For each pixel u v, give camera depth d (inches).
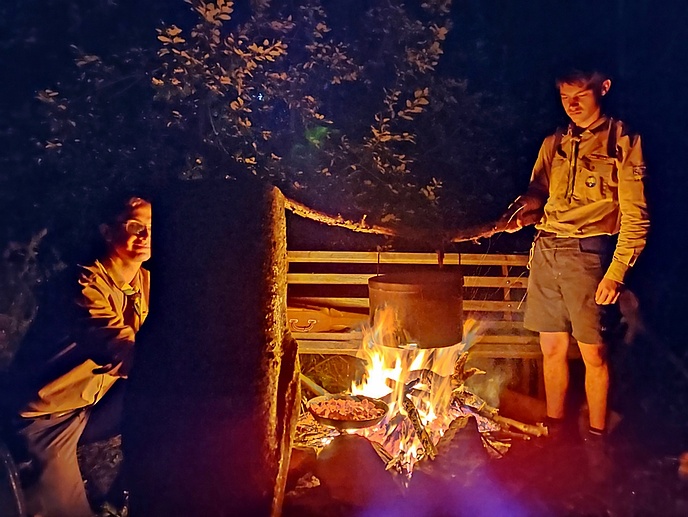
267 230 85.8
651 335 109.7
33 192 109.3
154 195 87.0
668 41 103.9
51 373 90.7
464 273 122.0
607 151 102.8
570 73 105.3
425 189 116.3
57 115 110.5
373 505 89.0
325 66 112.3
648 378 110.7
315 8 110.4
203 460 84.4
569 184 105.4
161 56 110.0
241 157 112.7
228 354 84.5
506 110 112.8
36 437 88.7
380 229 117.4
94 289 91.0
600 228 104.6
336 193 116.0
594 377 108.8
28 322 108.2
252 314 84.6
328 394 117.6
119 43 109.9
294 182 115.0
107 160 111.0
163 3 108.7
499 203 115.1
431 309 98.3
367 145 115.0
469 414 109.3
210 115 111.5
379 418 99.8
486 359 126.3
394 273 104.7
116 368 90.8
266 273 85.5
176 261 85.7
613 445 105.7
